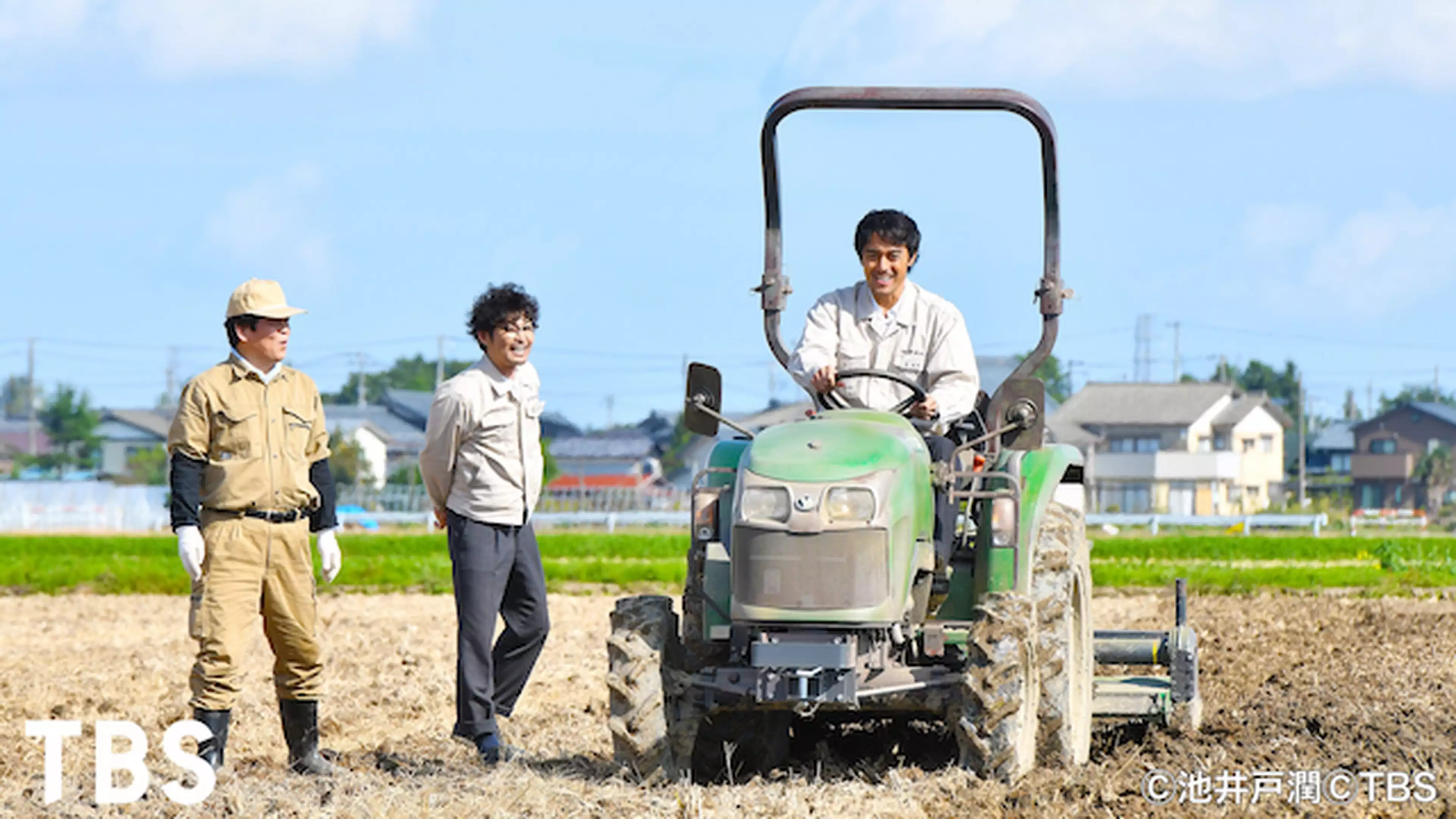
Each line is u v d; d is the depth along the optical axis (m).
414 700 28.45
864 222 20.55
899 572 17.92
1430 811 17.91
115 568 68.00
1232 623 43.19
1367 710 24.91
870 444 18.42
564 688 30.19
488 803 17.80
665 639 18.97
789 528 17.67
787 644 17.69
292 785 19.23
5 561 78.88
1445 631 40.00
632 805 17.61
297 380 19.72
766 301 21.44
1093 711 21.39
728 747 19.73
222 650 18.98
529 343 20.98
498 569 21.05
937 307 20.75
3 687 30.28
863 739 22.64
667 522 148.88
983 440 19.64
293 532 19.41
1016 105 20.52
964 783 18.23
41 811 18.39
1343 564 84.38
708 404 19.92
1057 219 20.75
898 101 20.64
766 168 21.27
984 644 18.27
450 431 20.66
